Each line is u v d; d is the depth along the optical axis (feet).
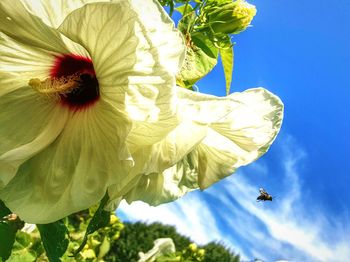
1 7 0.61
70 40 0.66
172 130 0.60
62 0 0.59
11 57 0.68
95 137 0.66
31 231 1.12
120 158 0.59
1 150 0.68
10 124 0.70
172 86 0.56
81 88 0.70
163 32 0.55
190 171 0.78
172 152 0.62
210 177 0.75
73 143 0.69
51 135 0.70
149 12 0.55
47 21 0.61
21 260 0.99
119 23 0.54
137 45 0.55
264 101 0.70
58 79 0.71
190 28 0.82
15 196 0.67
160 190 0.75
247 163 0.75
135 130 0.61
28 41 0.66
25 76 0.71
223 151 0.74
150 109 0.58
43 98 0.71
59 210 0.65
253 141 0.71
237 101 0.61
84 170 0.66
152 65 0.55
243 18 0.83
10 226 0.77
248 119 0.69
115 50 0.57
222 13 0.83
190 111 0.61
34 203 0.67
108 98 0.62
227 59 0.86
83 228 1.96
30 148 0.67
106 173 0.64
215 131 0.71
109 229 2.15
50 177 0.68
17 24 0.63
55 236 0.72
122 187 0.64
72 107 0.71
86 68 0.70
